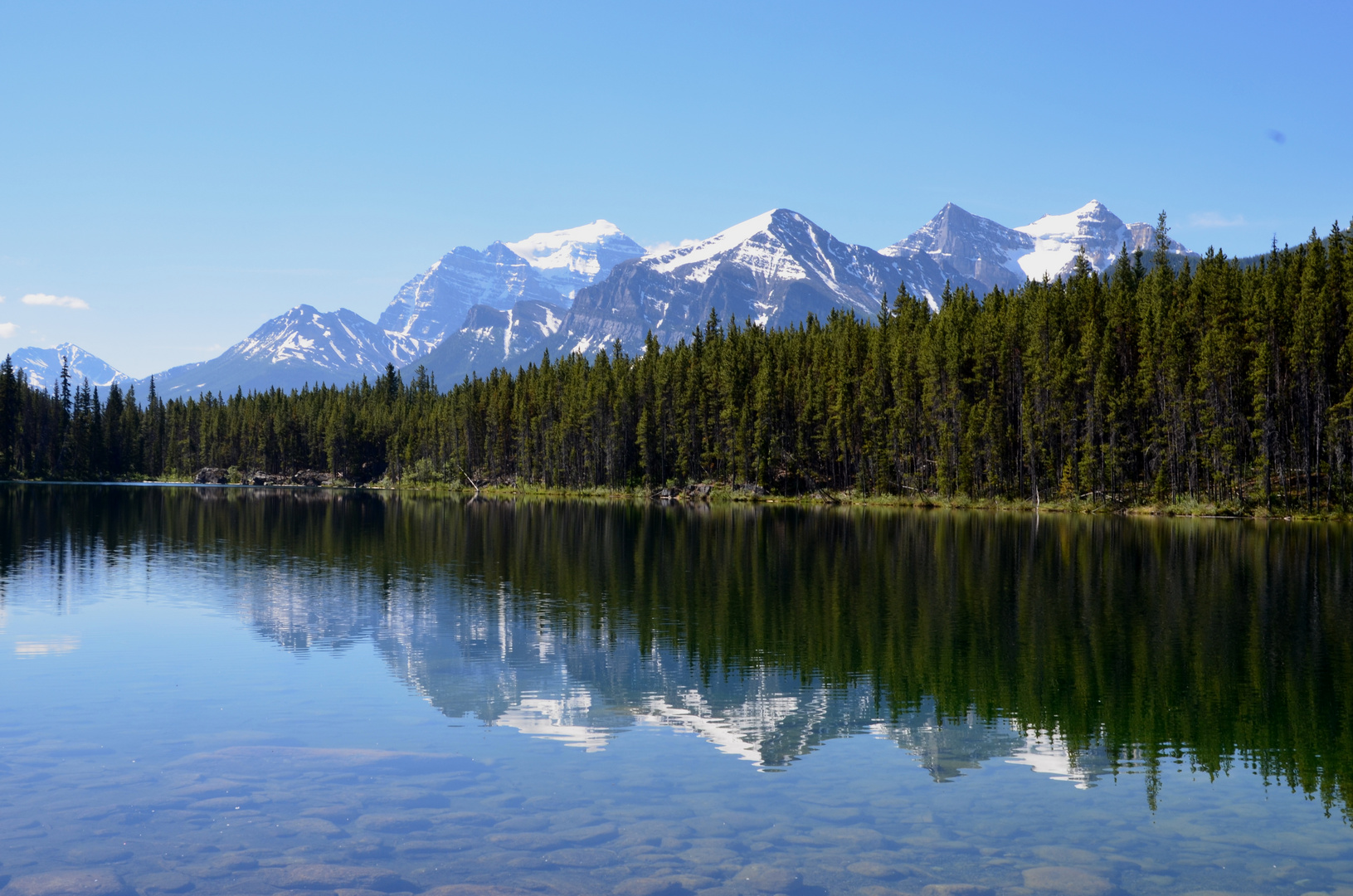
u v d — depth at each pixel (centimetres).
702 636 3775
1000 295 15512
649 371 18100
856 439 14788
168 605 4400
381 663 3269
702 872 1633
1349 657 3400
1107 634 3812
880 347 15062
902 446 14100
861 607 4444
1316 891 1584
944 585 5159
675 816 1905
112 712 2620
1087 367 12225
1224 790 2100
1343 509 9944
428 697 2828
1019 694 2917
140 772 2122
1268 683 3039
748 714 2680
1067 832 1845
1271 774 2206
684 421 17088
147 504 12850
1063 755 2341
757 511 12681
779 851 1730
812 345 16700
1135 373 12300
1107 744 2433
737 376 16488
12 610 4222
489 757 2270
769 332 18925
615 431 18038
